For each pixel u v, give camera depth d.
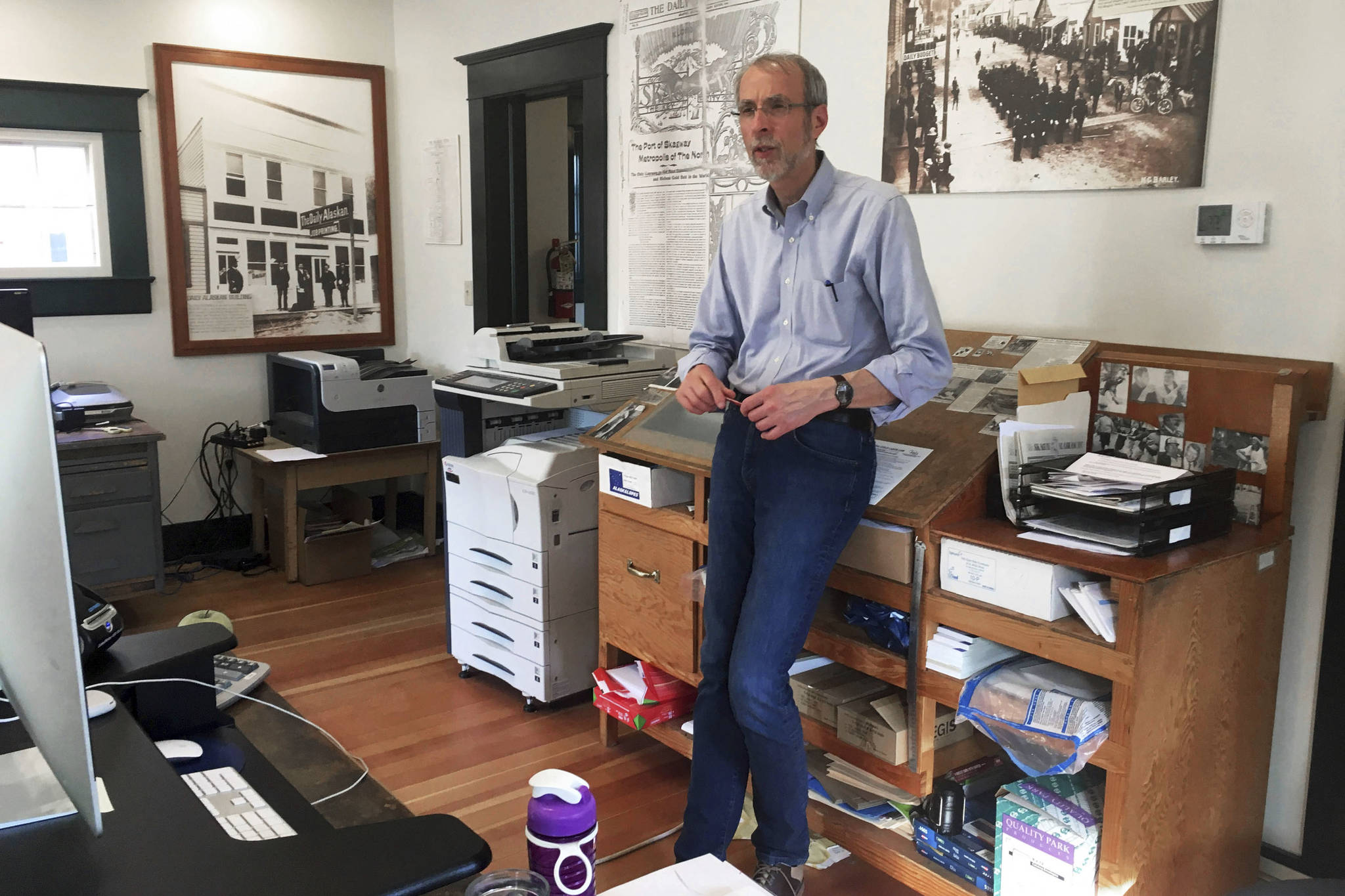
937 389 1.90
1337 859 2.12
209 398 4.67
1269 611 1.99
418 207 4.91
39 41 4.12
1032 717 1.78
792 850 2.00
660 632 2.63
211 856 1.03
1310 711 2.14
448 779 2.71
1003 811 1.87
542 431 3.74
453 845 1.05
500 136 4.42
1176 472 1.86
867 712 2.13
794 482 1.91
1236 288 2.13
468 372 3.59
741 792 2.07
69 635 0.86
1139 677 1.67
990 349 2.40
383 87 4.89
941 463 2.08
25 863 1.01
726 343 2.24
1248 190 2.09
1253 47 2.05
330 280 4.91
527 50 4.04
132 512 3.92
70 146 4.26
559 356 3.46
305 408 4.46
